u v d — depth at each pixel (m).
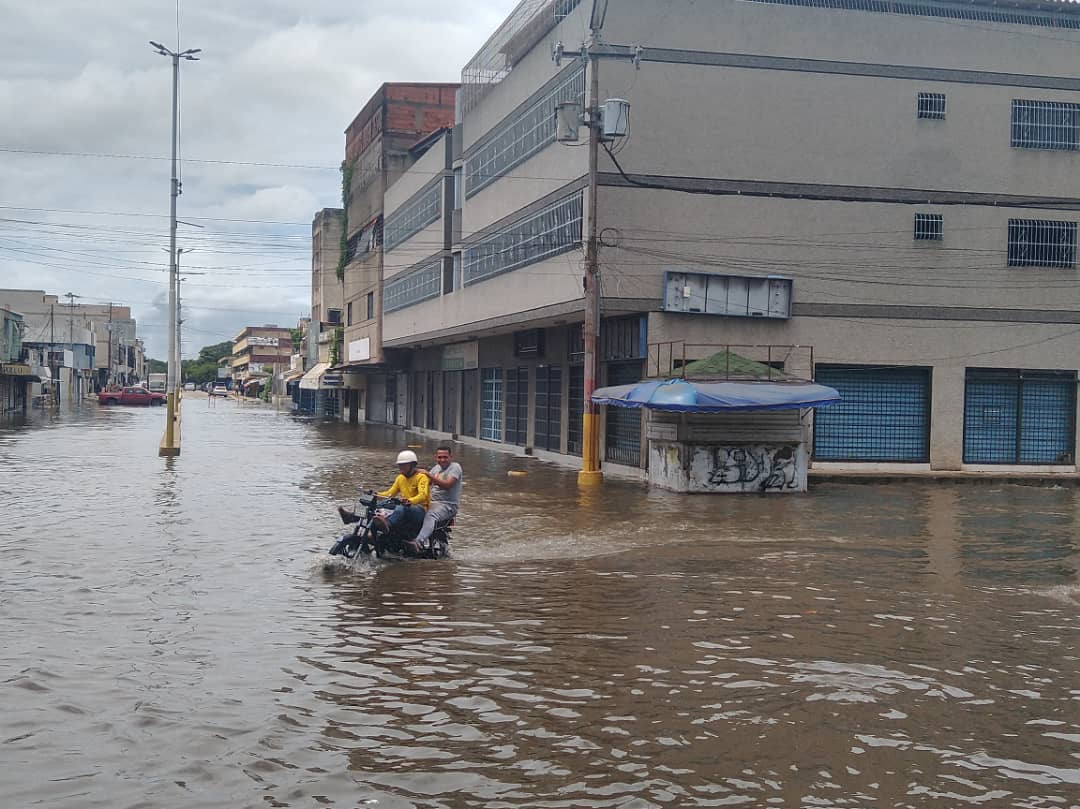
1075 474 25.14
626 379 25.08
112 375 126.62
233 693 6.57
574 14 24.31
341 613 8.95
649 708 6.37
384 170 49.22
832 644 8.05
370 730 5.92
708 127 23.52
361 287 54.22
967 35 24.75
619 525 15.22
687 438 20.38
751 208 23.72
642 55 23.17
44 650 7.52
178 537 13.21
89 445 32.44
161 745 5.62
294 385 86.62
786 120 23.88
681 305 23.20
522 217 28.16
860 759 5.55
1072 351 25.34
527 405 32.78
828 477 23.62
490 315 31.00
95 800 4.88
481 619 8.77
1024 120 25.09
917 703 6.54
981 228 24.84
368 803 4.91
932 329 24.66
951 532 14.94
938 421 24.80
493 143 31.28
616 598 9.73
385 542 11.84
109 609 8.94
